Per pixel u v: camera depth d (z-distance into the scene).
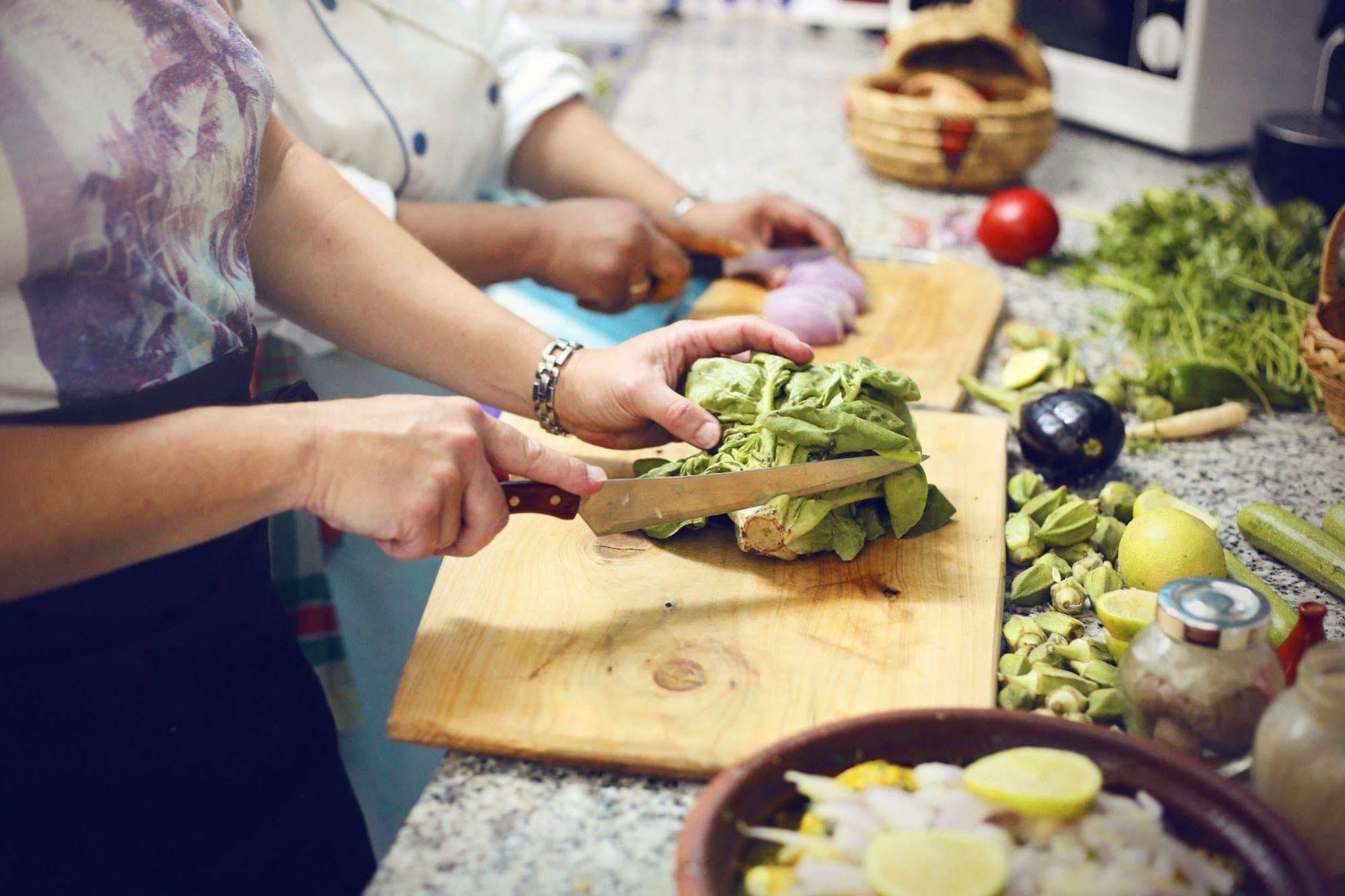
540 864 0.79
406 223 1.55
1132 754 0.73
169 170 0.89
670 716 0.89
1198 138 2.25
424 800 0.85
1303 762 0.70
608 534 1.10
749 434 1.09
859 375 1.09
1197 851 0.69
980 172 2.15
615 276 1.56
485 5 1.83
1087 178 2.28
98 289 0.86
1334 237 1.25
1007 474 1.31
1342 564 1.06
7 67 0.80
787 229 1.83
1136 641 0.81
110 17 0.86
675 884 0.66
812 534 1.06
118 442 0.79
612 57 3.37
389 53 1.59
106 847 1.01
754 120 2.78
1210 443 1.38
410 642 1.69
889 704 0.90
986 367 1.58
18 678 0.92
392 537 0.88
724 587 1.05
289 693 1.17
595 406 1.16
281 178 1.13
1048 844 0.69
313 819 1.18
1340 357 1.24
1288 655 0.83
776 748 0.74
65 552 0.78
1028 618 1.03
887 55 2.35
